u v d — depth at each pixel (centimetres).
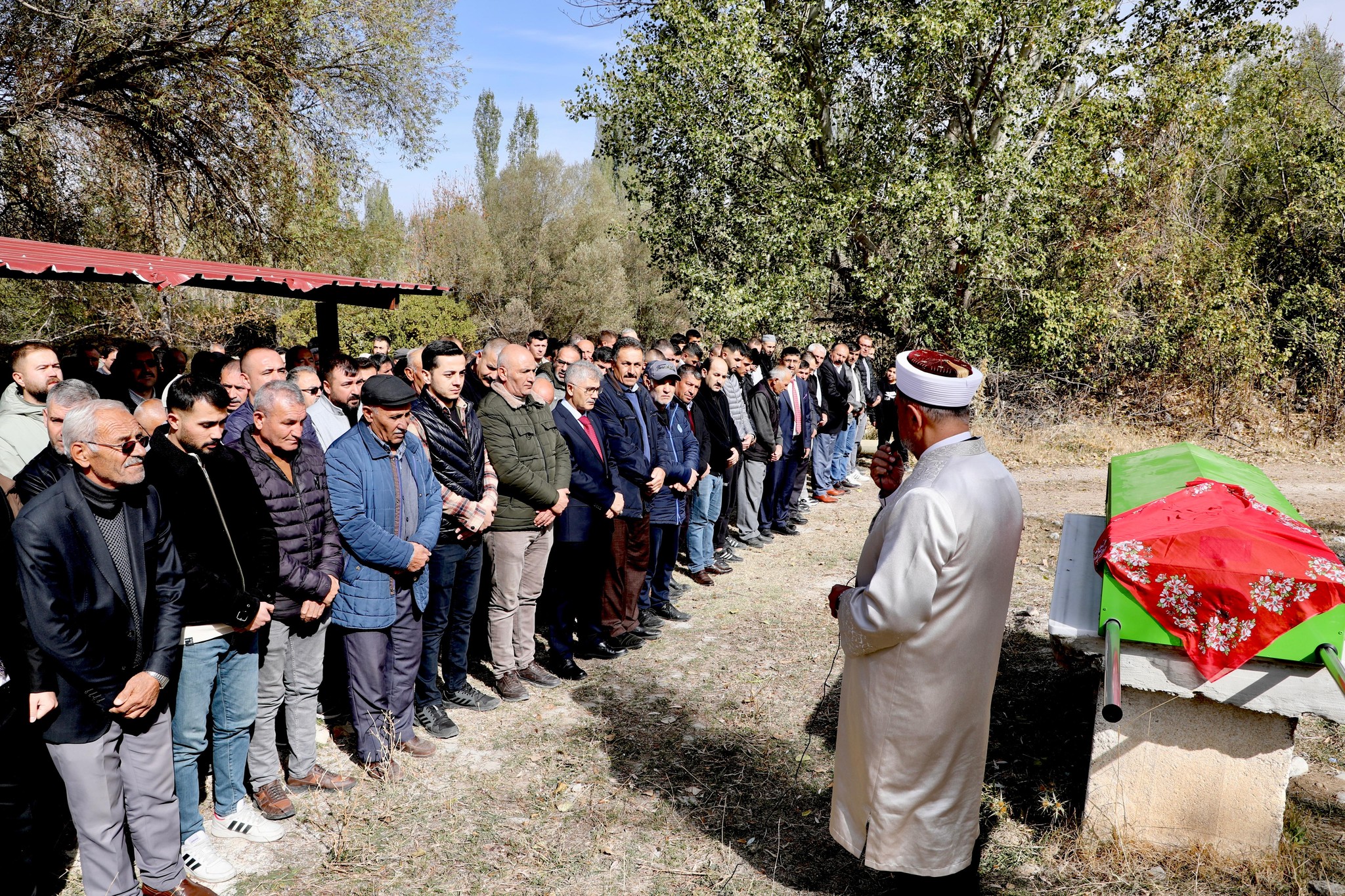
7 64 1363
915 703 265
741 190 1375
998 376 1459
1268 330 1413
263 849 353
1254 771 325
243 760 362
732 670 541
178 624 303
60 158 1445
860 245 1441
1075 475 1173
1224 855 332
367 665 399
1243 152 1560
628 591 567
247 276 724
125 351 616
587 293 3075
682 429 648
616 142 1463
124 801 300
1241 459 1267
